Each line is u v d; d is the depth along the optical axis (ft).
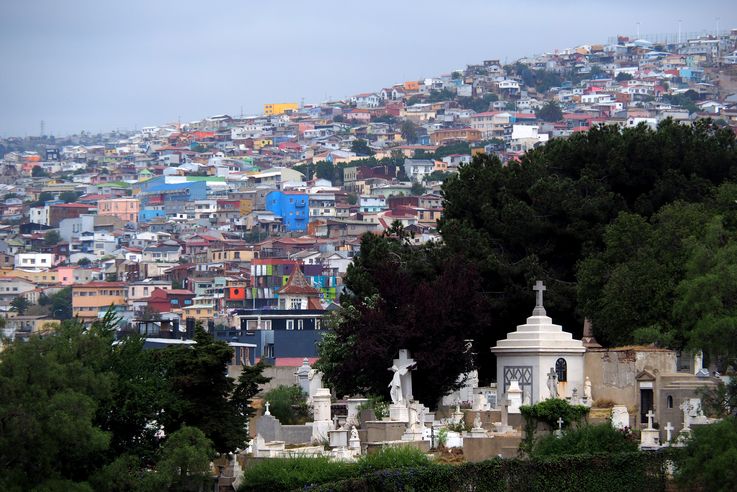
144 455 528.22
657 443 566.77
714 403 563.07
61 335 528.63
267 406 634.02
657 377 604.90
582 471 547.08
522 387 643.86
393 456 538.47
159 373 559.79
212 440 539.70
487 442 575.79
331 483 515.91
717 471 525.34
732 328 552.00
